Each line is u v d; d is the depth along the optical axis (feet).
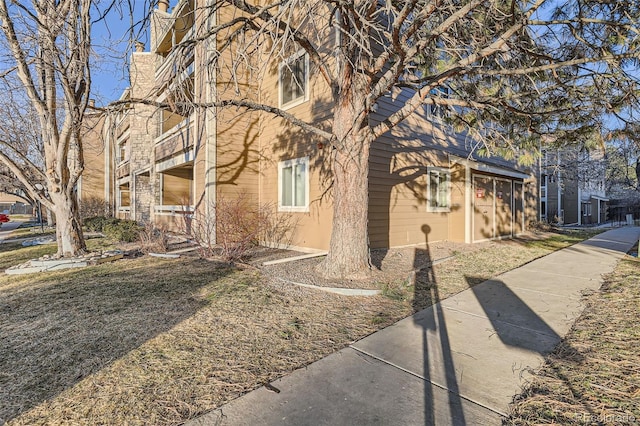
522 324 12.59
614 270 21.45
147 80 49.08
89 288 17.79
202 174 32.58
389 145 30.22
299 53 29.55
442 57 22.20
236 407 7.59
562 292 16.81
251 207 33.99
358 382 8.62
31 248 36.83
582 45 18.76
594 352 10.12
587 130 19.81
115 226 44.70
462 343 10.96
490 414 7.28
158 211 45.96
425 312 14.08
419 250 30.01
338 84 19.62
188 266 23.63
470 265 24.09
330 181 27.02
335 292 16.90
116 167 70.64
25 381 8.76
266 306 14.80
